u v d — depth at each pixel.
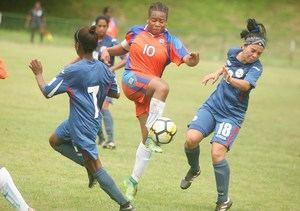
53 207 14.48
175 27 80.06
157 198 15.99
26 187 15.91
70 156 14.01
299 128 29.52
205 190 17.22
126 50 16.30
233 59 15.18
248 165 20.89
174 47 15.70
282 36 80.19
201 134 15.00
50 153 19.89
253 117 31.89
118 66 20.30
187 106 33.72
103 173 13.40
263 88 46.00
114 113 29.50
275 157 22.56
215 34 70.88
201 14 83.12
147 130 15.55
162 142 15.05
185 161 20.53
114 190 13.41
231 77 14.68
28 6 84.19
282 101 39.22
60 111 28.41
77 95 13.27
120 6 83.75
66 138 13.79
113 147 21.64
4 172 12.64
